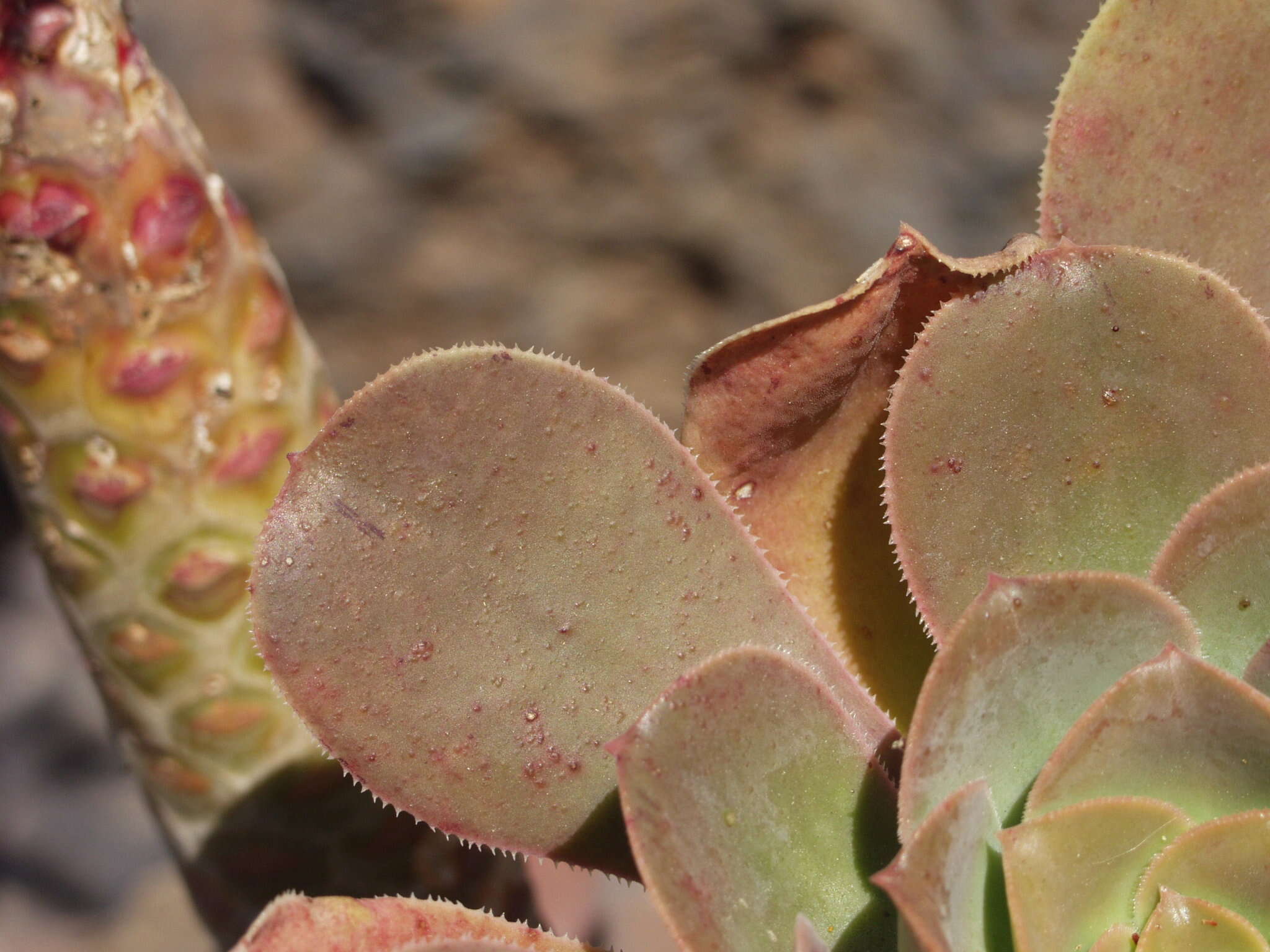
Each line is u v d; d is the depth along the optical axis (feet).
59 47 1.12
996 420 1.03
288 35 2.30
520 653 1.03
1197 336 1.03
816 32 2.27
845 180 2.38
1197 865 0.98
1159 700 0.98
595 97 2.30
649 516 1.03
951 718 0.97
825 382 1.06
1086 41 1.08
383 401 1.00
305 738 1.21
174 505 1.17
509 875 1.25
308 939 0.98
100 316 1.14
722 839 0.98
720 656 0.98
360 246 2.42
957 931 0.95
